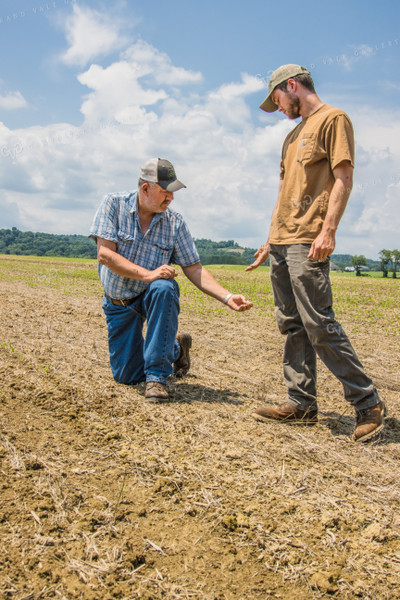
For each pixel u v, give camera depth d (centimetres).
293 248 317
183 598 174
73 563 186
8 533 201
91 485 242
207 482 249
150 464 264
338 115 305
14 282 1548
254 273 2845
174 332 375
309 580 186
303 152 315
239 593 178
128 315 390
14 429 302
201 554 197
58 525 208
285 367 344
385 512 230
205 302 1107
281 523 220
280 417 340
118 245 391
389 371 512
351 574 191
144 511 222
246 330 742
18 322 680
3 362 454
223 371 480
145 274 366
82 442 290
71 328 655
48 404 350
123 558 191
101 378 420
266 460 276
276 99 338
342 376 310
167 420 329
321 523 220
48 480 242
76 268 2734
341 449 298
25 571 181
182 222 405
